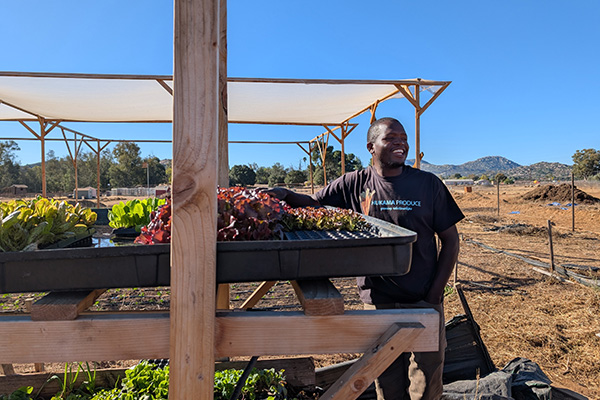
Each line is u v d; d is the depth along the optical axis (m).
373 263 1.03
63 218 1.49
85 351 0.92
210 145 0.86
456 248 1.92
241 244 0.95
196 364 0.89
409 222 1.87
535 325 4.41
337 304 0.99
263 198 1.36
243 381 1.28
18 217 1.25
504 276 6.52
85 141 13.77
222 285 2.31
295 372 2.49
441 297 1.94
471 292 5.67
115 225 2.22
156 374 2.17
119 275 0.94
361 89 7.21
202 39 0.84
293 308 4.54
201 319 0.89
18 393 2.10
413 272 1.88
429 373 1.87
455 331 2.94
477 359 2.89
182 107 0.85
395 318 1.02
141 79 5.98
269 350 0.96
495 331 4.27
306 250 1.00
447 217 1.91
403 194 1.89
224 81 2.06
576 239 10.69
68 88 7.15
